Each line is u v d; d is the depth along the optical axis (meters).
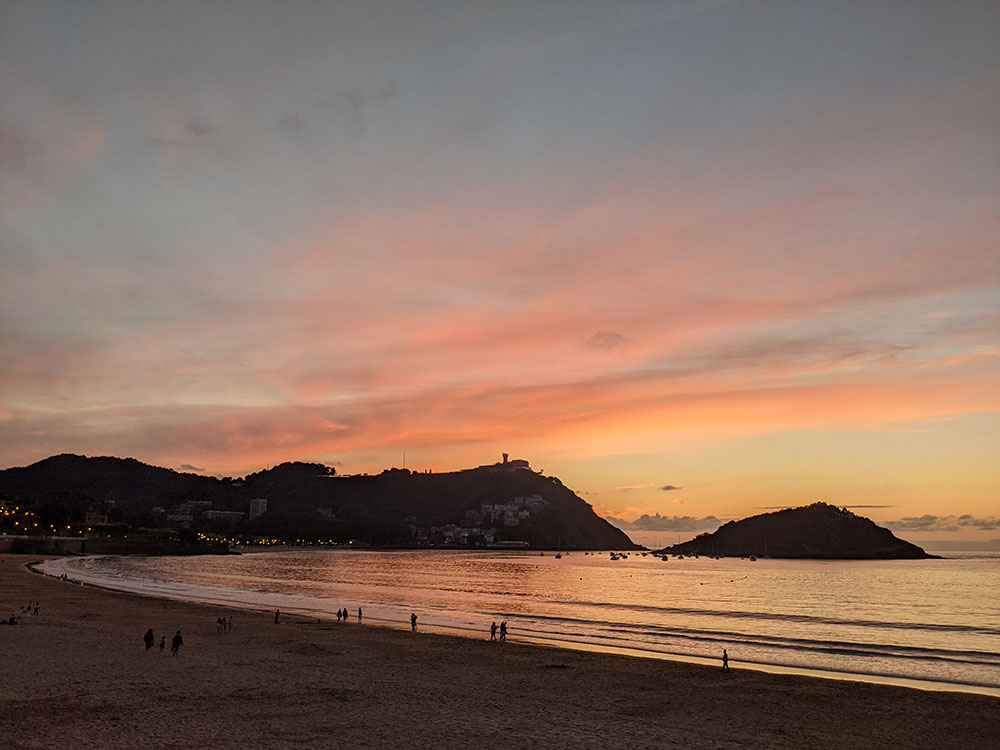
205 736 25.88
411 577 178.12
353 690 35.41
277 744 25.25
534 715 31.75
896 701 36.72
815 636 68.69
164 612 72.06
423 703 33.16
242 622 65.19
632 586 157.50
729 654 55.44
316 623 66.94
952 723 32.31
